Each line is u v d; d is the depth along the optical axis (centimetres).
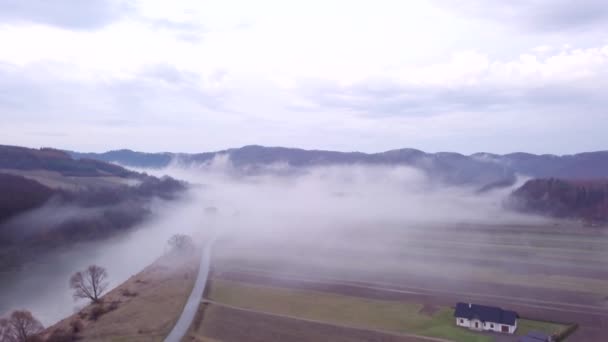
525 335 5016
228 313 6209
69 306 7638
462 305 5666
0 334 5716
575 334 5278
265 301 6756
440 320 5781
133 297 7419
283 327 5666
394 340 5169
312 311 6253
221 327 5731
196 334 5534
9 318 6159
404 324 5666
